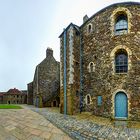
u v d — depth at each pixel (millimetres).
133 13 14828
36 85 29516
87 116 15367
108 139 8828
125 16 15250
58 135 9312
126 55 14797
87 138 8938
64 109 17141
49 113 16938
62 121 12750
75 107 16688
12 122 11898
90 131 10211
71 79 16703
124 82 14336
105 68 15469
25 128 10508
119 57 15086
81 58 17984
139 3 14742
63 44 18703
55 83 30297
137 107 13750
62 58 18656
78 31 18156
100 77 15812
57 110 20328
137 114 13648
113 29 15367
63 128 10672
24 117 13750
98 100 15711
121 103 14344
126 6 15062
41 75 29000
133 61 14281
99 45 16281
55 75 30594
